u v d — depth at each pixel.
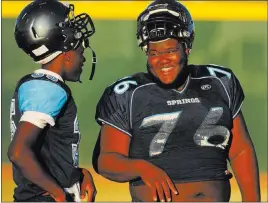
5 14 31.20
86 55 31.69
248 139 12.04
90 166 30.00
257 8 32.06
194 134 11.44
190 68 11.84
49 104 11.55
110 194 25.38
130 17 31.92
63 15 12.25
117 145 11.56
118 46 31.80
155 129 11.42
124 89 11.55
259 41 32.06
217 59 32.22
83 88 31.20
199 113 11.45
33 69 31.31
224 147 11.67
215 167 11.54
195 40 32.31
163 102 11.44
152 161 11.45
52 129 11.90
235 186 26.31
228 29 32.22
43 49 12.10
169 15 11.27
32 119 11.42
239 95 11.84
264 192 26.12
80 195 12.31
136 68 31.80
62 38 12.16
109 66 31.59
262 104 31.59
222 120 11.55
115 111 11.52
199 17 32.25
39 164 11.41
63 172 11.98
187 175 11.42
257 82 31.83
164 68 11.33
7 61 31.17
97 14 31.83
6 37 31.20
